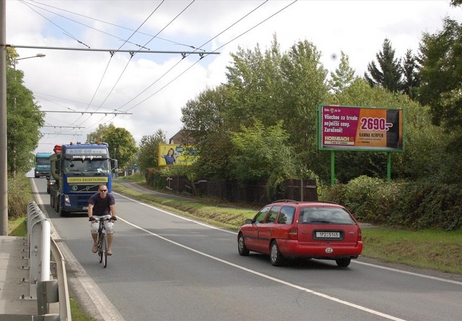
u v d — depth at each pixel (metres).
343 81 51.22
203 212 35.88
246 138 38.94
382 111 32.84
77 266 14.60
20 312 8.18
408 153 37.97
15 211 32.62
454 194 22.89
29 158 46.50
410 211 24.64
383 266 14.95
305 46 45.78
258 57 51.75
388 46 76.12
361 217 27.39
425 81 25.27
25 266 12.63
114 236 23.12
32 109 46.38
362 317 8.65
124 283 11.98
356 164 40.00
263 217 16.16
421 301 9.95
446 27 23.92
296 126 44.38
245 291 10.99
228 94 53.75
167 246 19.47
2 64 21.12
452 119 25.34
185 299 10.20
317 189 32.38
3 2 21.08
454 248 16.36
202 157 49.56
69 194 32.00
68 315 6.29
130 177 95.69
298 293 10.77
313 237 14.10
